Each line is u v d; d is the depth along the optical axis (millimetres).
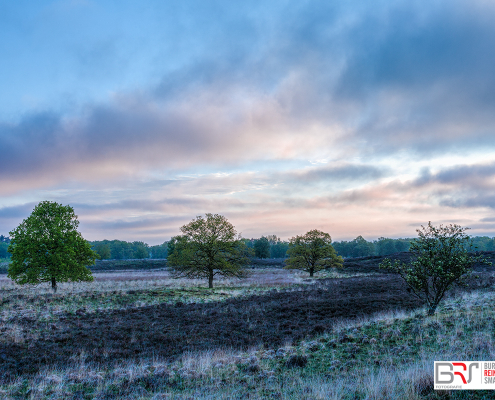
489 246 183500
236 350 13516
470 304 16156
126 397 8688
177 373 10500
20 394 9133
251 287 37188
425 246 15367
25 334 15711
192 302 25531
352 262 74500
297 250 54844
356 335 13328
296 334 15398
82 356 12773
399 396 6734
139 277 53781
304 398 7488
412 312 16500
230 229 38906
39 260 29406
